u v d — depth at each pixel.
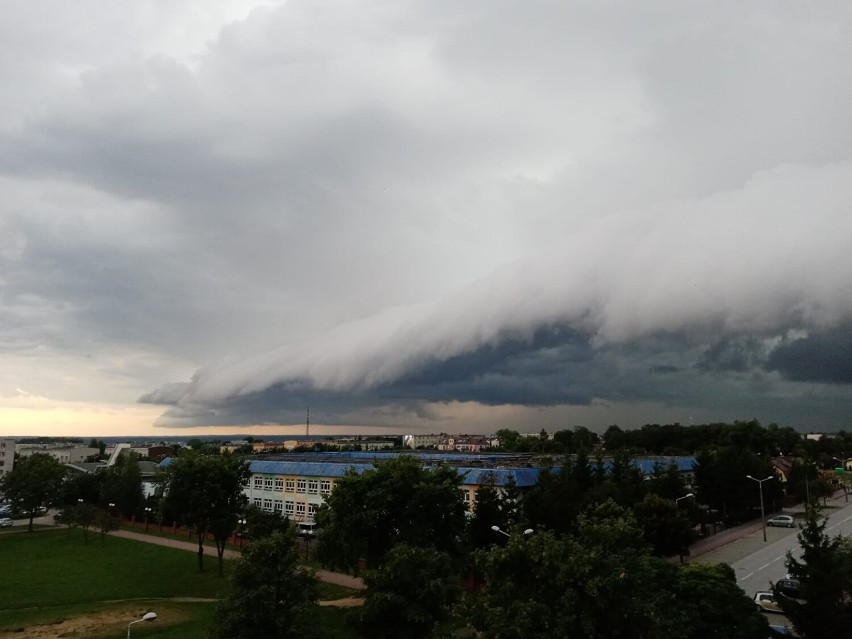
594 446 172.62
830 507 104.12
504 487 60.94
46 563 70.81
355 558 47.91
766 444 157.75
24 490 96.94
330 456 119.06
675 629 27.36
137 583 60.16
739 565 61.41
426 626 35.84
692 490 87.69
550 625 22.64
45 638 42.59
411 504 45.59
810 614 30.14
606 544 24.70
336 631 42.84
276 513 68.69
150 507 102.44
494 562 24.27
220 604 32.69
